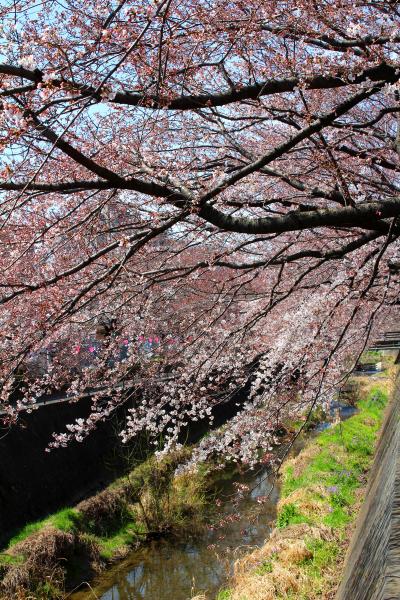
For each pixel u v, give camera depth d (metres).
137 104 4.20
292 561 8.24
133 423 7.39
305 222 4.23
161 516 12.45
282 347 6.82
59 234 4.27
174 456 14.39
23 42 4.00
